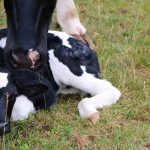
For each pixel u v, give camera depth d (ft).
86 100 14.24
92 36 19.92
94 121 13.75
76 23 17.62
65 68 14.48
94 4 24.12
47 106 14.29
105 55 17.87
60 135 13.12
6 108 12.40
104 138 13.03
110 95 14.56
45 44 11.66
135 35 20.30
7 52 11.44
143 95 15.35
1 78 12.56
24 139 12.86
